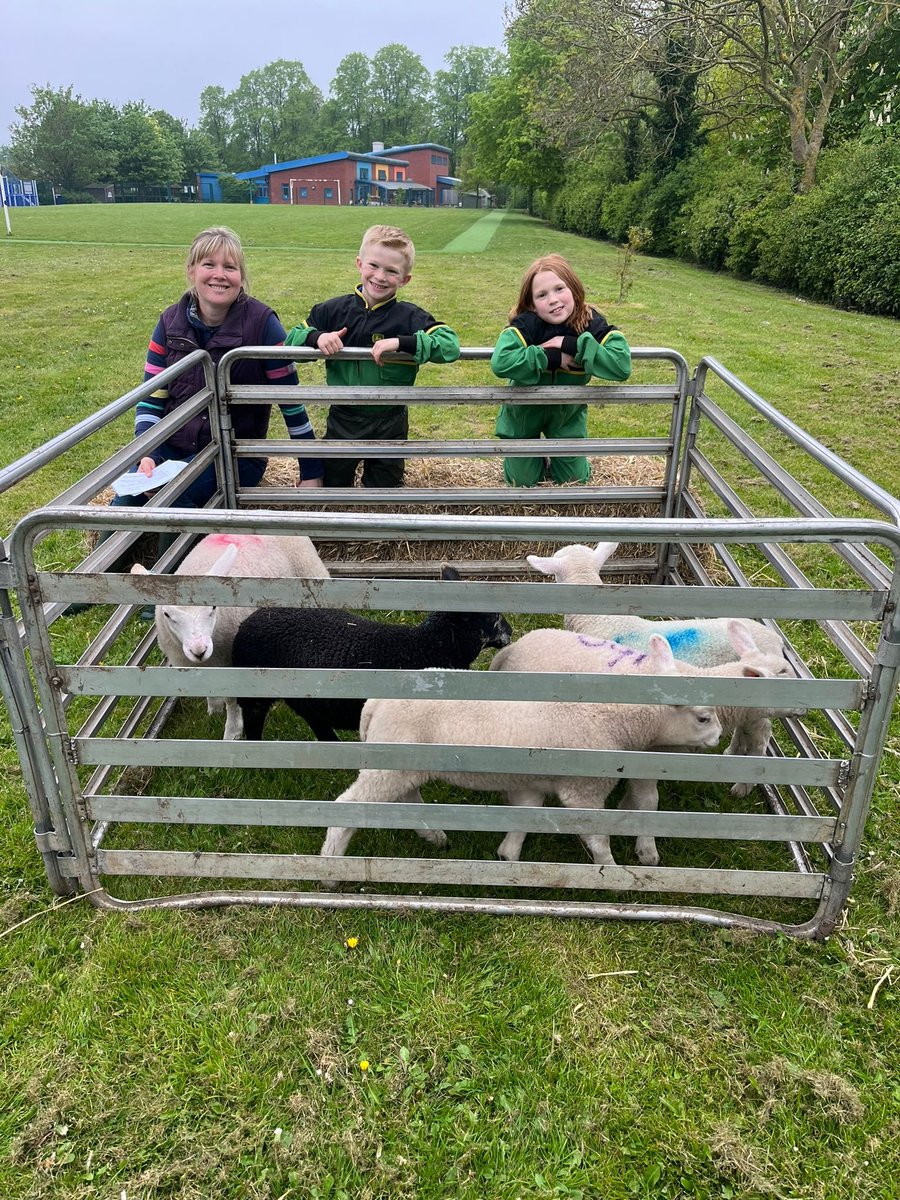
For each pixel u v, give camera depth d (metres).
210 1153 2.30
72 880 3.06
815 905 3.12
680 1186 2.25
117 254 22.88
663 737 3.18
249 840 3.36
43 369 10.34
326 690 2.66
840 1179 2.27
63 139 101.75
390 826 2.91
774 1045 2.60
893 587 2.41
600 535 2.38
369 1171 2.28
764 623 4.20
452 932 2.96
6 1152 2.30
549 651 3.40
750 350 11.84
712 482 4.72
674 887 2.94
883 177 16.19
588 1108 2.42
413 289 16.64
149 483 3.71
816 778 2.73
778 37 20.66
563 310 4.62
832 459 2.91
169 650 3.80
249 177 113.44
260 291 15.92
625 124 30.70
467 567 5.25
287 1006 2.67
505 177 44.06
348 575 5.28
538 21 27.41
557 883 2.96
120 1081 2.47
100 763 2.82
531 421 5.14
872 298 15.46
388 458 5.01
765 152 23.50
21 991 2.73
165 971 2.79
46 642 2.59
